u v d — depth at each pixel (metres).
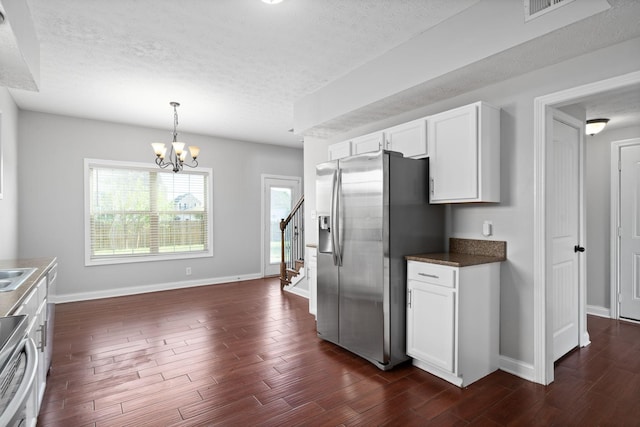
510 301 2.63
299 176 7.10
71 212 4.75
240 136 6.02
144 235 5.36
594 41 2.04
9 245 3.82
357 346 2.88
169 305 4.56
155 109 4.45
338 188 3.05
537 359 2.46
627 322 3.74
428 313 2.57
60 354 2.96
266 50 2.88
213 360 2.85
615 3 1.69
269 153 6.69
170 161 5.01
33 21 2.40
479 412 2.10
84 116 4.75
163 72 3.30
